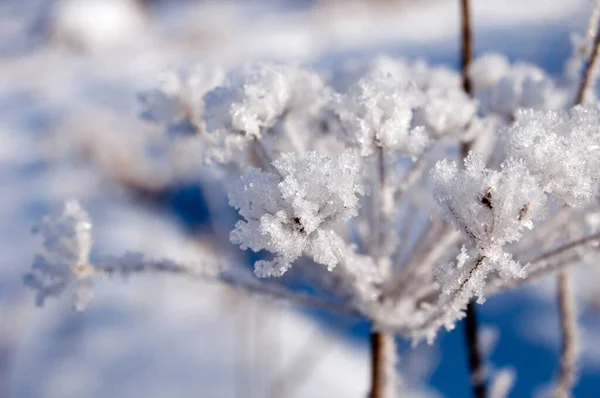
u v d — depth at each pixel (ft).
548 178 0.58
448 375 1.78
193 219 2.67
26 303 1.99
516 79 0.72
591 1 0.68
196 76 0.71
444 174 0.58
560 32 2.39
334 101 0.63
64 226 0.67
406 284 0.67
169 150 2.80
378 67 0.73
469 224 0.58
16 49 5.68
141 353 1.86
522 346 1.92
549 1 2.81
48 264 0.66
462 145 0.70
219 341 1.84
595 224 0.66
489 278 0.65
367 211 0.68
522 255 0.65
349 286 0.67
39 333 1.93
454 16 5.29
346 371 1.84
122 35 6.09
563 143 0.58
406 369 0.86
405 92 0.64
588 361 1.76
